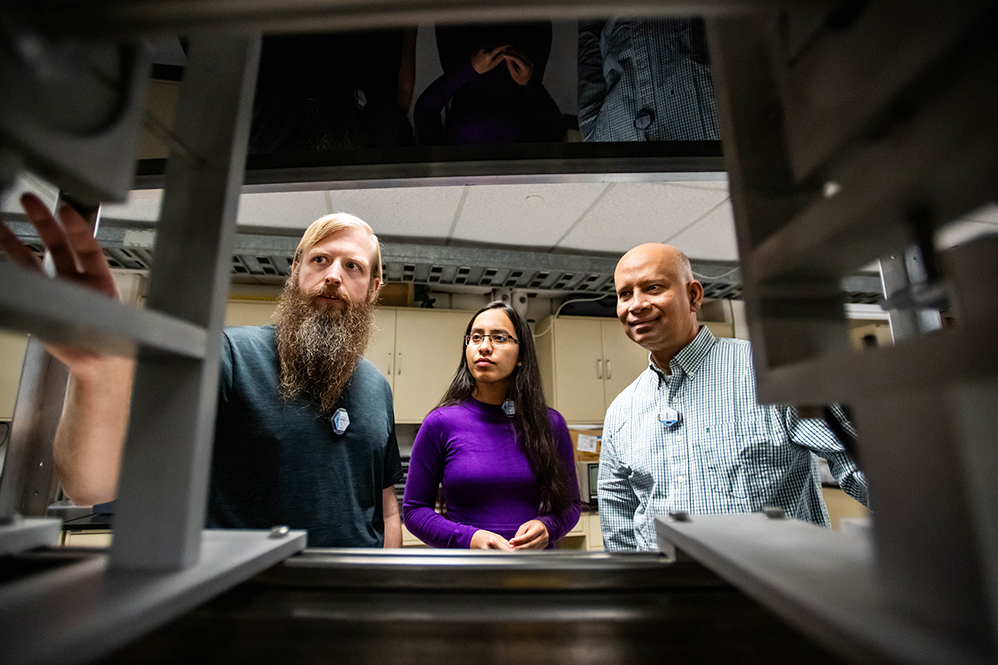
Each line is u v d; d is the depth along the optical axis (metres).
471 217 2.19
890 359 0.21
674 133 1.04
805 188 0.35
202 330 0.31
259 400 0.86
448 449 1.11
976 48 0.20
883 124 0.26
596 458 2.91
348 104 1.22
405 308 2.91
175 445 0.31
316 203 2.03
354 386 0.97
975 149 0.20
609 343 3.16
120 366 0.59
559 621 0.37
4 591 0.26
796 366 0.29
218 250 0.33
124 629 0.22
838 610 0.23
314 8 0.21
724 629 0.36
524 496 1.06
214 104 0.36
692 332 1.15
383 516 1.03
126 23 0.21
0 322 0.20
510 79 1.25
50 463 0.76
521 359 1.21
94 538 1.84
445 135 1.30
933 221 0.25
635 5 0.22
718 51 0.39
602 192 1.96
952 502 0.22
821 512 1.00
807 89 0.32
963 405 0.21
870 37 0.25
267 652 0.34
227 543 0.38
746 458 0.98
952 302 0.26
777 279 0.34
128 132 0.26
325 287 0.94
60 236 0.42
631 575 0.41
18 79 0.20
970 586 0.20
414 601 0.40
